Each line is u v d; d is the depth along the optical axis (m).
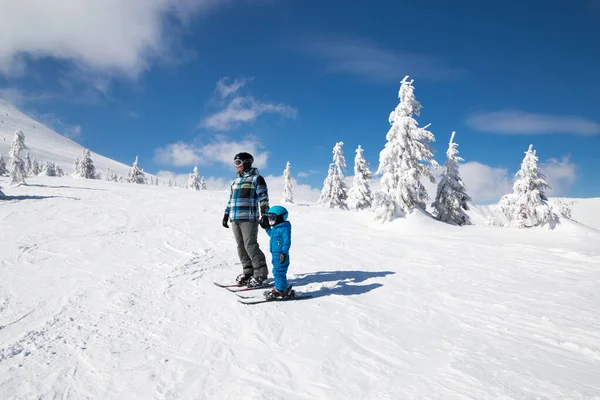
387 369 2.79
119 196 23.38
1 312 4.11
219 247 8.64
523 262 7.27
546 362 2.89
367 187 30.39
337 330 3.60
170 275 5.75
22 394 2.46
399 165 15.37
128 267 6.31
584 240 10.72
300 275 5.98
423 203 15.60
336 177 38.31
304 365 2.87
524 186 16.12
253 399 2.38
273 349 3.17
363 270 6.39
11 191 22.45
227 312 4.09
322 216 17.80
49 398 2.42
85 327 3.63
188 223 13.19
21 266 6.33
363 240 10.34
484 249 8.91
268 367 2.84
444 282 5.58
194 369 2.81
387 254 8.12
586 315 4.05
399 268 6.62
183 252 7.86
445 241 10.44
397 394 2.42
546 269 6.61
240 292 4.91
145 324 3.73
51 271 5.98
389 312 4.16
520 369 2.76
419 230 13.32
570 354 3.06
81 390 2.53
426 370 2.77
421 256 7.92
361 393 2.45
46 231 10.56
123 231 10.91
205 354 3.07
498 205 17.59
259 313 4.05
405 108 15.63
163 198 24.02
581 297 4.79
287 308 4.25
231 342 3.31
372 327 3.69
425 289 5.17
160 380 2.65
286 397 2.41
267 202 4.89
